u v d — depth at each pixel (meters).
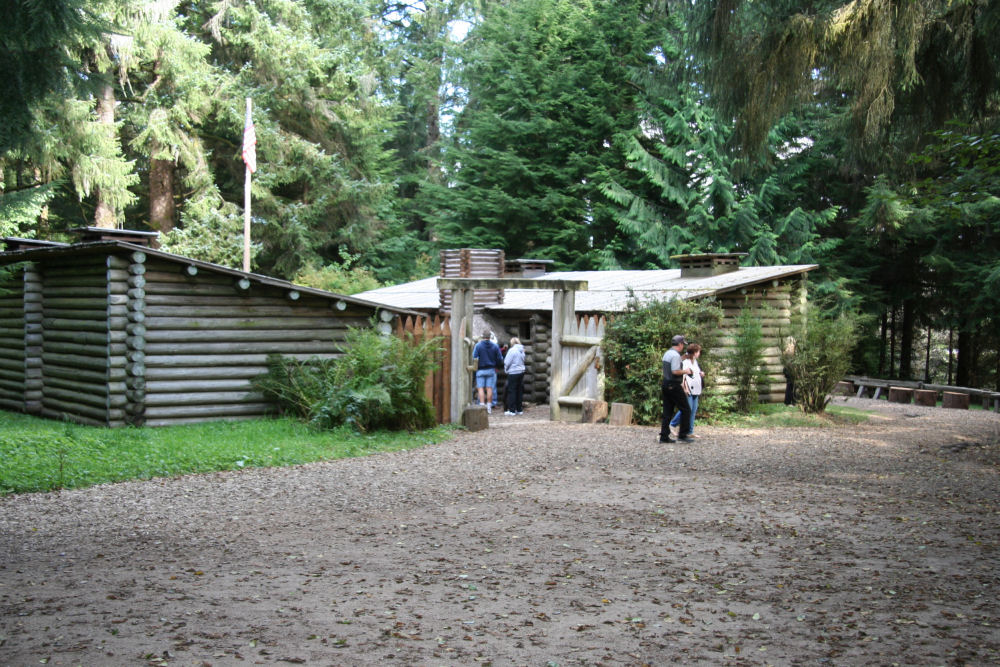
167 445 12.37
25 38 8.68
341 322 16.80
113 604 5.64
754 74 13.44
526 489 10.08
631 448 13.70
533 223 38.22
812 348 19.12
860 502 9.33
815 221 33.38
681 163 35.59
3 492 9.25
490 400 20.30
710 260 21.72
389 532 7.84
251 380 15.86
